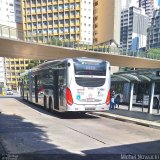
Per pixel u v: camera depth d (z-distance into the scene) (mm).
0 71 137875
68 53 47094
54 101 19688
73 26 120562
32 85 27906
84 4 122000
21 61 136500
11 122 14992
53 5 122250
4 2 142000
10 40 38531
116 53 53406
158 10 126688
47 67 21734
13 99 39031
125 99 31594
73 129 13047
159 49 79438
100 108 17844
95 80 17781
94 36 124625
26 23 124875
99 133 11992
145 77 19250
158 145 9570
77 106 17328
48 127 13539
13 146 9086
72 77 17297
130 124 15469
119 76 21047
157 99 26266
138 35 143125
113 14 115562
